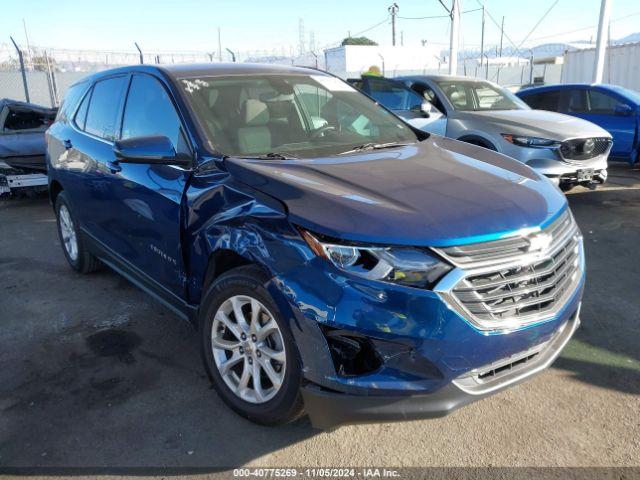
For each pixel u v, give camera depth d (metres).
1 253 6.02
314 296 2.42
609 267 5.11
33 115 9.78
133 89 4.00
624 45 17.89
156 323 4.15
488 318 2.41
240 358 2.91
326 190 2.67
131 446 2.78
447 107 7.93
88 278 5.13
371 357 2.42
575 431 2.83
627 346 3.66
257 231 2.67
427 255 2.34
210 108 3.48
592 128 7.03
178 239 3.24
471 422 2.92
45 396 3.21
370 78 9.22
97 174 4.12
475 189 2.76
